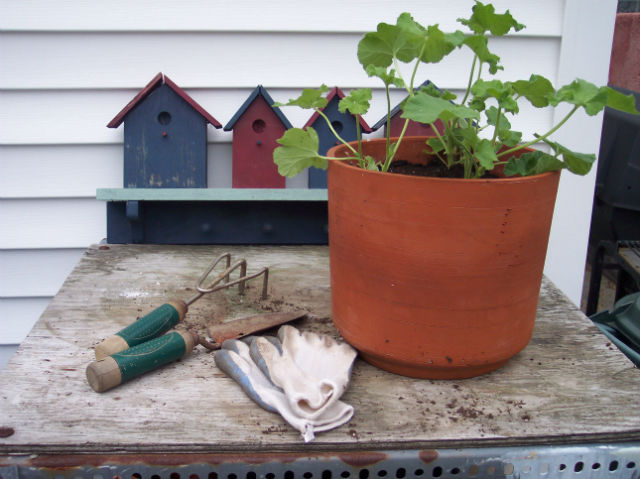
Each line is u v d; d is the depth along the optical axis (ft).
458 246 2.41
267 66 4.21
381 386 2.66
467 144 2.70
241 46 4.17
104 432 2.36
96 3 4.02
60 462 2.30
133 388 2.62
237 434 2.38
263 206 4.05
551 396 2.62
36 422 2.40
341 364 2.68
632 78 8.21
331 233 2.75
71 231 4.43
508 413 2.51
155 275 3.59
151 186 4.07
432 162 3.11
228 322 3.01
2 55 4.04
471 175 2.90
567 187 4.36
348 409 2.45
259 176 4.14
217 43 4.15
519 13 4.15
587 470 2.44
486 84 2.60
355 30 4.18
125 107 3.96
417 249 2.44
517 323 2.61
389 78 2.60
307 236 4.12
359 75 4.26
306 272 3.72
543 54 4.24
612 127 6.96
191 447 2.33
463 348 2.56
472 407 2.54
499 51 4.23
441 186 2.35
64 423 2.40
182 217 4.02
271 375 2.58
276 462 2.35
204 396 2.58
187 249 4.00
